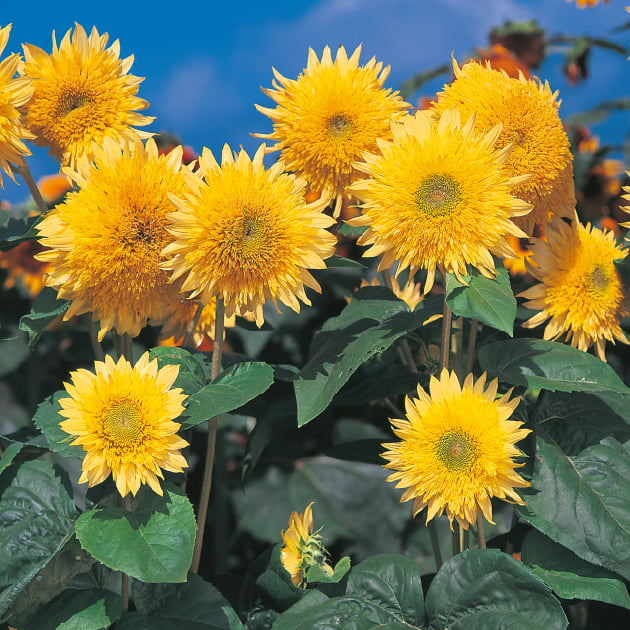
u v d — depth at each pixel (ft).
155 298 3.79
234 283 3.68
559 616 3.67
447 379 3.75
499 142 3.91
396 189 3.61
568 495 3.93
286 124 4.03
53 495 4.04
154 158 3.76
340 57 4.09
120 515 3.67
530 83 4.03
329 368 3.97
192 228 3.62
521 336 4.52
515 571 3.73
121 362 3.63
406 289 4.85
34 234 3.98
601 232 4.26
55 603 3.85
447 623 3.77
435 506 3.70
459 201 3.60
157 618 3.85
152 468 3.55
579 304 4.09
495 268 3.67
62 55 3.98
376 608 3.84
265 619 4.05
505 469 3.67
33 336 3.97
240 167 3.70
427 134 3.69
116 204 3.66
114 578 4.83
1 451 4.56
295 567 3.99
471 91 3.96
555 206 4.05
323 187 4.06
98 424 3.53
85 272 3.69
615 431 4.09
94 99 4.00
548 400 4.21
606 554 3.83
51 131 3.99
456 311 3.56
